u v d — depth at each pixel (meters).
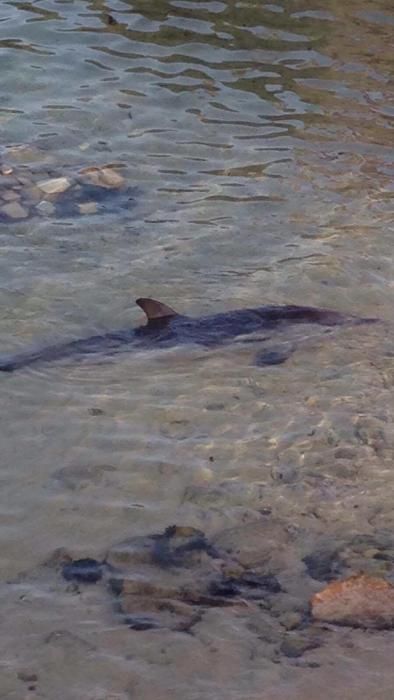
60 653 5.02
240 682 4.89
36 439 6.46
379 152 10.00
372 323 7.59
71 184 9.18
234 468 6.29
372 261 8.38
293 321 7.52
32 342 7.35
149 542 5.71
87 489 6.07
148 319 7.40
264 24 12.28
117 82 10.98
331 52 11.77
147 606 5.29
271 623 5.20
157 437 6.53
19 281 7.93
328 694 4.83
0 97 10.56
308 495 6.07
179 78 11.11
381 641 5.11
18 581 5.42
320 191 9.34
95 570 5.50
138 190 9.23
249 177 9.51
